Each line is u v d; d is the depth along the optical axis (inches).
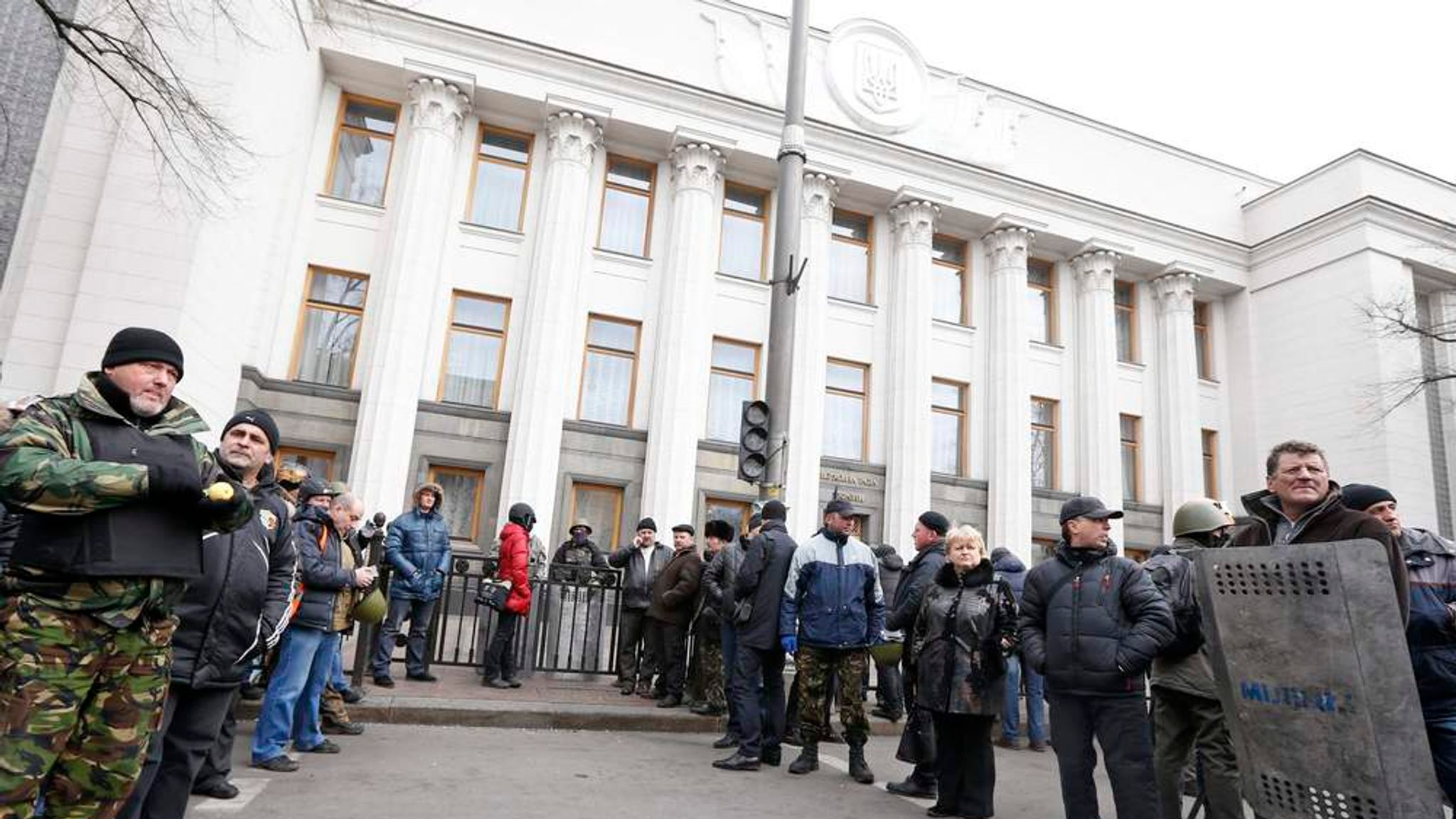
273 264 583.2
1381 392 776.3
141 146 432.1
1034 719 307.3
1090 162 869.8
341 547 212.8
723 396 706.8
